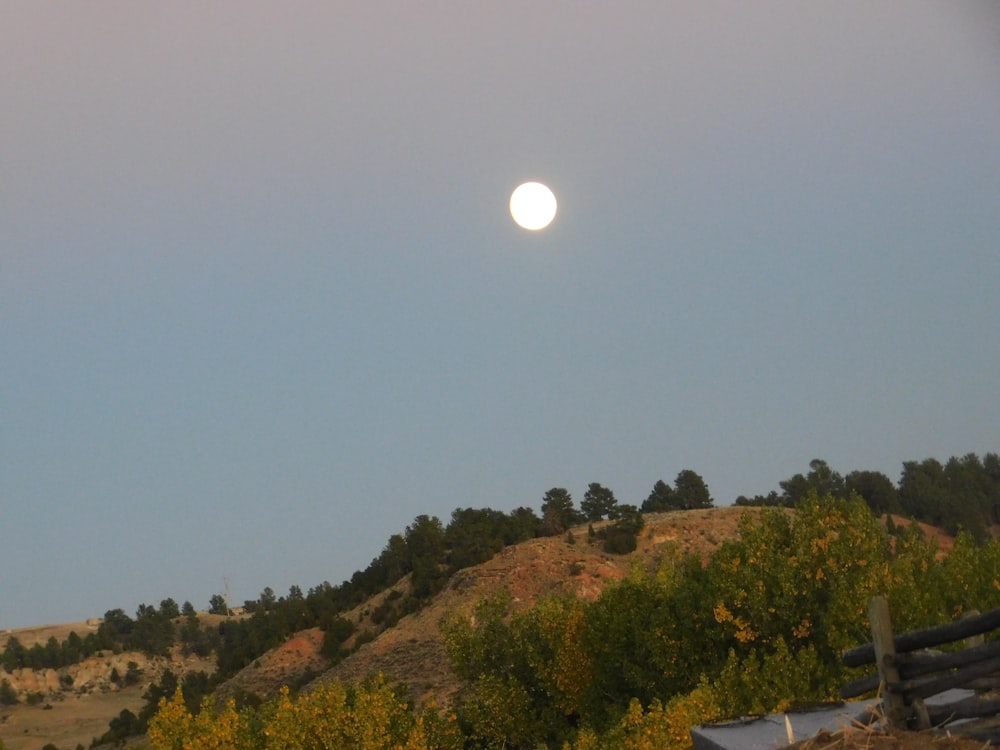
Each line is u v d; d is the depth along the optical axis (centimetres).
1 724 13738
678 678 3519
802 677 2870
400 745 3784
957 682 790
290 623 10494
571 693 4044
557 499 10925
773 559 3397
